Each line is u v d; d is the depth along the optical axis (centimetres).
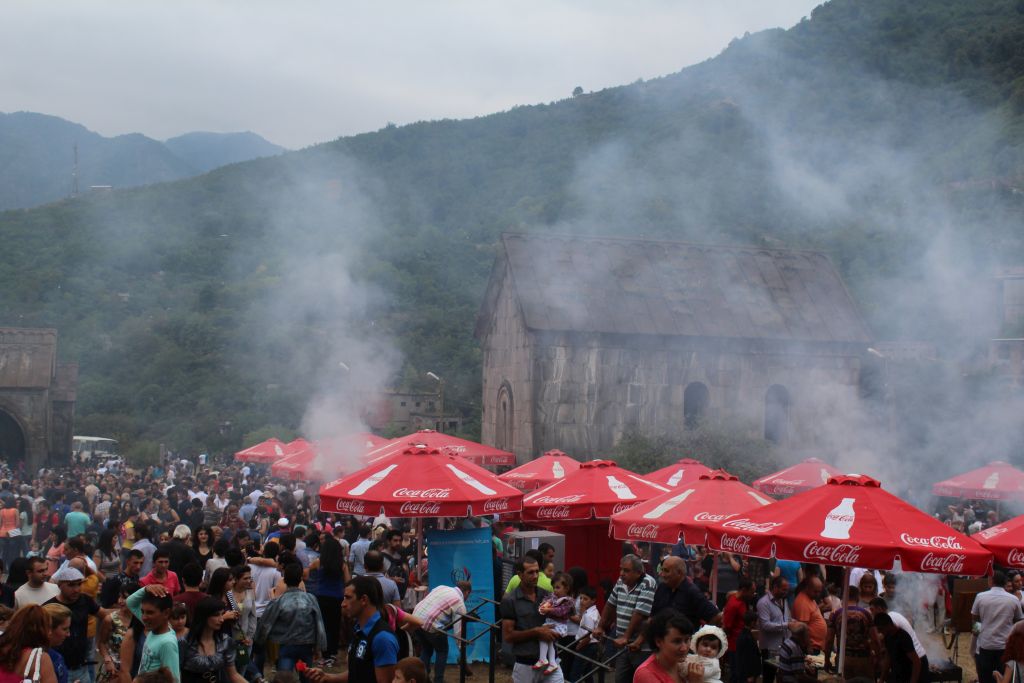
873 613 1341
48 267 13125
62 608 1002
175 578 1350
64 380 6788
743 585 1368
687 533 1541
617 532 1652
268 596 1497
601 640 1346
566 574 1348
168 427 8750
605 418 4066
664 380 4138
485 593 1692
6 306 11562
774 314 4344
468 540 1697
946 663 1543
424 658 1495
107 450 8006
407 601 1736
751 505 1614
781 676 1288
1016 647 1080
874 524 1271
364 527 2222
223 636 1083
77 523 2211
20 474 5328
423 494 1636
